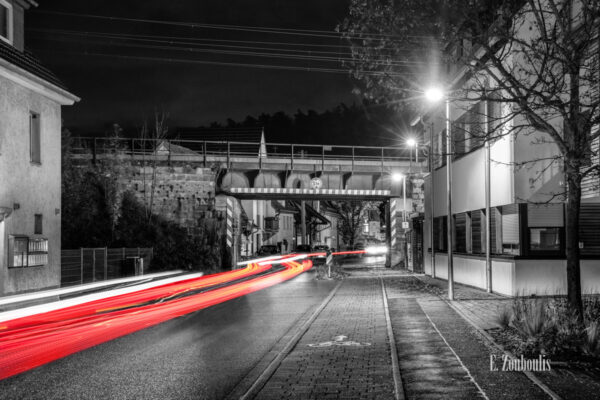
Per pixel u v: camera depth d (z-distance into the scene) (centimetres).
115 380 862
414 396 709
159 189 4056
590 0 962
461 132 2522
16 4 2384
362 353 1008
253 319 1541
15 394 788
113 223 3706
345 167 4203
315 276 3341
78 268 2767
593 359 877
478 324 1287
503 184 2000
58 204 2603
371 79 1080
